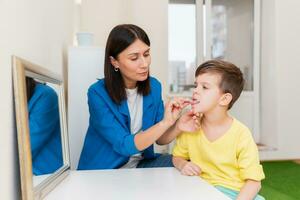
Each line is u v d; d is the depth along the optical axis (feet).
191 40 11.85
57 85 3.89
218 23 12.06
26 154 2.44
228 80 3.36
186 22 11.78
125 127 4.27
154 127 3.62
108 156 4.47
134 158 4.70
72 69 6.41
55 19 5.32
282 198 6.81
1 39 2.34
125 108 4.32
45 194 2.74
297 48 11.10
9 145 2.49
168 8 11.05
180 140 3.83
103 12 9.14
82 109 6.35
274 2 11.02
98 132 4.51
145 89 4.59
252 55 12.10
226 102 3.39
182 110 3.62
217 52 12.07
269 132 11.47
